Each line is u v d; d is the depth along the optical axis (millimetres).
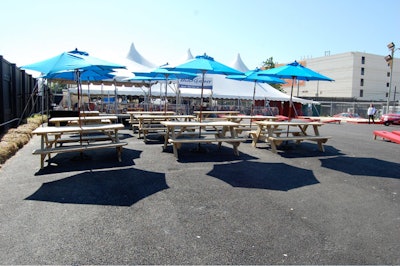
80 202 4051
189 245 3004
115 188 4672
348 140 11336
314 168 6340
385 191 4891
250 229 3391
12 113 12430
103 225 3385
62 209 3803
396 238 3268
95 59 6387
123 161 6527
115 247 2928
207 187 4836
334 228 3477
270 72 7785
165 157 7035
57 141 6492
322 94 81188
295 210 3980
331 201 4363
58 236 3113
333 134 13547
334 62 78688
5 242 2973
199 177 5398
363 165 6734
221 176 5512
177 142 6875
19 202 4012
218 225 3469
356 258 2850
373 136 12977
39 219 3504
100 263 2654
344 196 4598
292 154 7867
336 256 2875
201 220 3588
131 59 20938
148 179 5188
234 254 2861
